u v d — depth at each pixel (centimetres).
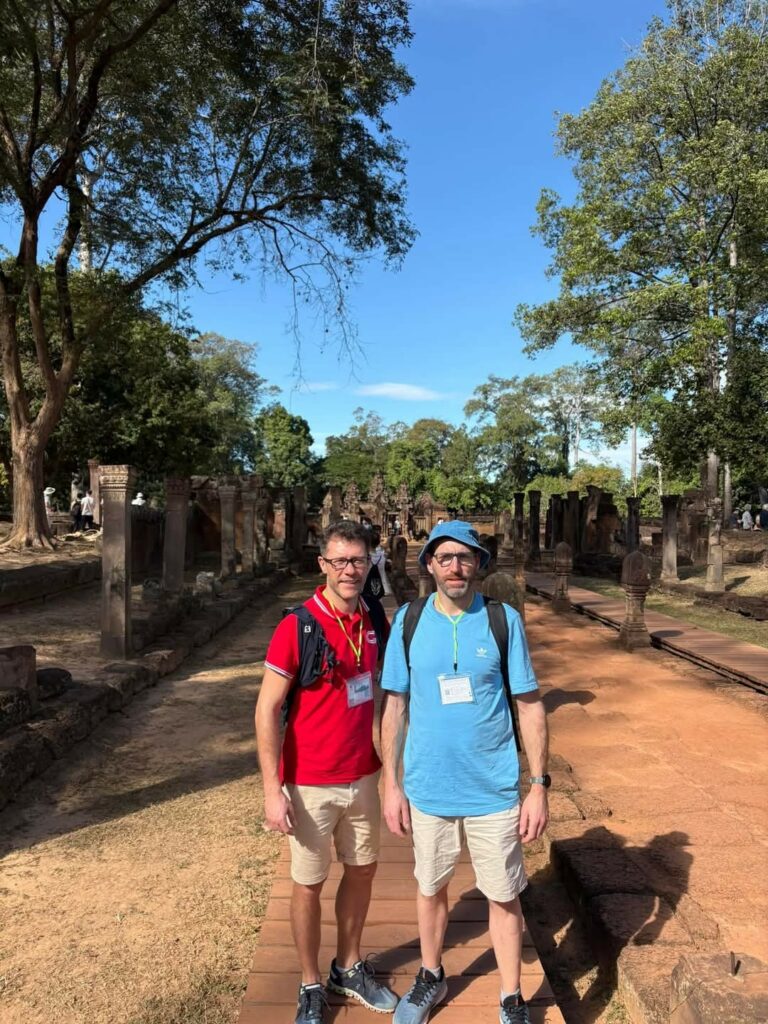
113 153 1523
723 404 1717
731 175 1738
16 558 1623
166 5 1309
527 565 2520
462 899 356
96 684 743
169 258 1662
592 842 420
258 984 295
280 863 411
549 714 724
